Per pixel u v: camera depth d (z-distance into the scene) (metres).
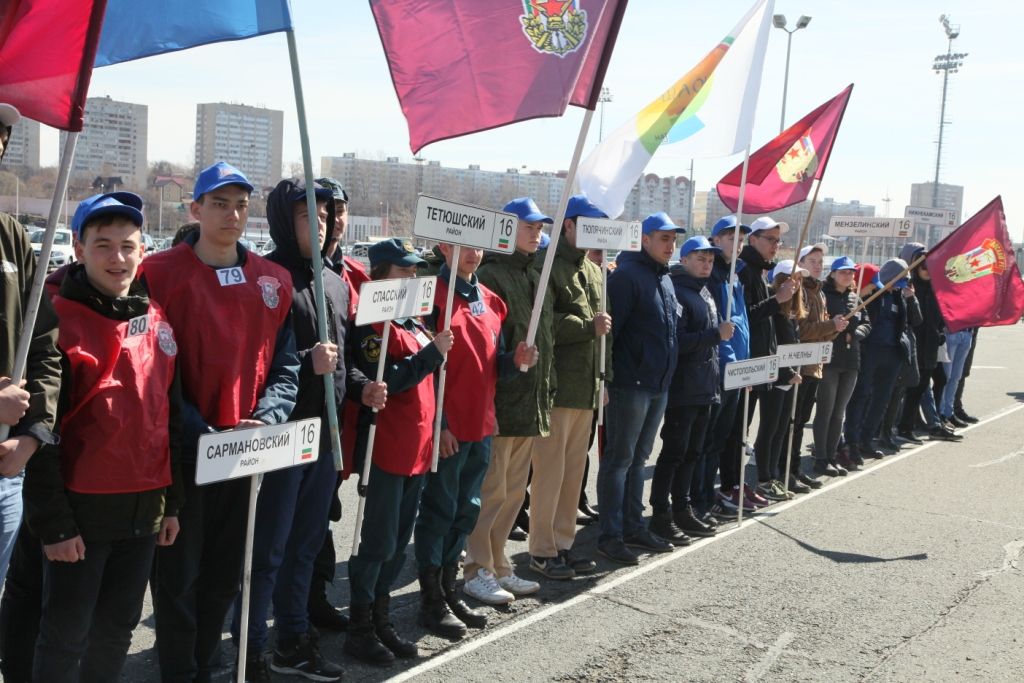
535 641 4.57
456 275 4.65
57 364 2.87
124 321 3.04
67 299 2.97
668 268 6.04
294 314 3.90
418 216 4.14
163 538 3.22
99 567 3.04
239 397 3.48
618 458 5.87
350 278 4.87
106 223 3.00
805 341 7.71
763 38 6.39
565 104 4.15
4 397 2.64
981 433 10.98
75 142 2.85
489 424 4.73
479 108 4.19
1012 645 4.65
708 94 6.42
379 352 4.27
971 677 4.27
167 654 3.53
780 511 7.21
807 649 4.54
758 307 7.06
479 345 4.68
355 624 4.30
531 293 5.21
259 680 3.85
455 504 4.65
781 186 7.23
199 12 3.63
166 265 3.41
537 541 5.58
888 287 8.26
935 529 6.73
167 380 3.16
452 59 4.18
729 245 6.95
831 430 8.52
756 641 4.63
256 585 3.83
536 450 5.54
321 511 4.10
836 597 5.28
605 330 5.36
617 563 5.84
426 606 4.65
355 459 4.36
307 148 3.66
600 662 4.34
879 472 8.73
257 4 3.62
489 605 5.03
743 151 6.30
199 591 3.68
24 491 2.88
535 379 5.04
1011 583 5.58
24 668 3.46
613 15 4.33
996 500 7.65
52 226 2.73
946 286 8.38
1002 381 16.16
